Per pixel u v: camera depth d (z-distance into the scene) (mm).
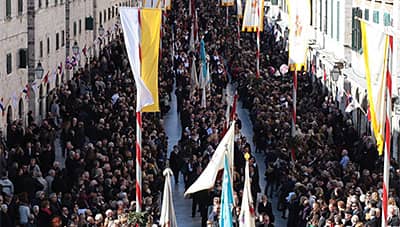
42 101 104688
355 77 97375
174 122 107812
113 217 57531
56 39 115438
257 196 72750
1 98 87625
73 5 126688
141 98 57906
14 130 80062
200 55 115250
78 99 94188
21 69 96500
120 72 117062
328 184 64062
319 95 106500
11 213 57531
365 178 65562
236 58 137000
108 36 159500
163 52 136125
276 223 68688
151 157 72625
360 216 56969
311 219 58562
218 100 100375
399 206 60938
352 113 99500
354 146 80500
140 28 57594
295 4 85250
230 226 54625
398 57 82750
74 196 61906
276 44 155000
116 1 172875
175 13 196250
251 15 117625
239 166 73438
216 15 194125
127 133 79125
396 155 81750
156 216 62719
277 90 106562
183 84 112062
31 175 65500
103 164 68188
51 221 56688
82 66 133625
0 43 87125
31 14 100375
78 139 83938
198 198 69750
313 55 126562
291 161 74938
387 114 48625
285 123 86125
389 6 87375
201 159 72188
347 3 108250
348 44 108062
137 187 58156
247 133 100938
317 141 79188
